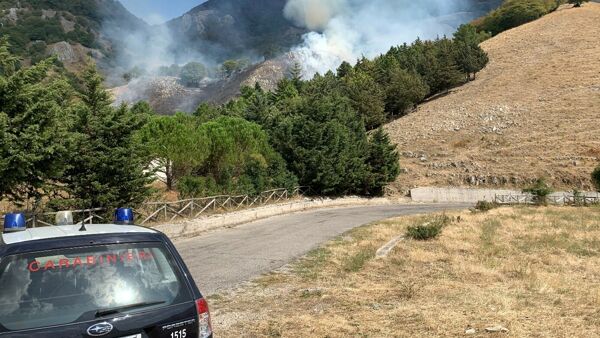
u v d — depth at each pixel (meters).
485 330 6.57
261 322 7.32
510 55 105.75
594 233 17.72
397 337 6.45
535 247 14.68
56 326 3.29
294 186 39.03
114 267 3.70
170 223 20.38
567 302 8.07
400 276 10.73
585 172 48.97
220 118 35.66
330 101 50.38
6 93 12.34
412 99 88.50
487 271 10.97
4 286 3.38
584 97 69.69
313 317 7.52
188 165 28.16
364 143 48.47
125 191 17.69
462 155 58.84
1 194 13.22
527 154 55.56
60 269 3.55
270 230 21.20
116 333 3.41
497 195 47.31
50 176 13.59
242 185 30.78
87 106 17.06
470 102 80.56
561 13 133.00
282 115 51.03
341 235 18.77
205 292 9.45
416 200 49.25
